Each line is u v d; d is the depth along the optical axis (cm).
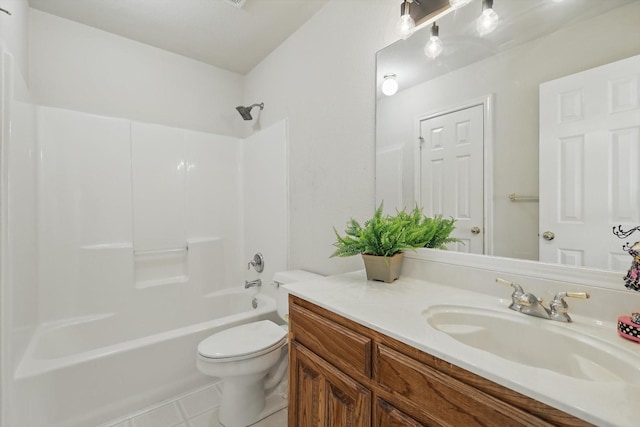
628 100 77
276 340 154
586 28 84
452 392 61
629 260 76
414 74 130
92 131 200
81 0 179
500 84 103
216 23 200
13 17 144
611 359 63
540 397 49
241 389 150
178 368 167
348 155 162
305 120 196
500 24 103
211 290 250
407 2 118
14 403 120
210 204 255
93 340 192
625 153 77
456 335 83
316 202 185
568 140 87
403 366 71
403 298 99
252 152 257
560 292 83
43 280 180
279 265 221
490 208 104
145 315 215
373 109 148
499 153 103
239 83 279
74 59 201
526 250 95
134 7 185
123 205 211
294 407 108
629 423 42
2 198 117
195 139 247
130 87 223
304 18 192
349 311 87
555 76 90
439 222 119
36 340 161
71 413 136
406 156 133
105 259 200
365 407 80
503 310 87
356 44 157
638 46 75
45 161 182
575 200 85
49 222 182
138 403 154
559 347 74
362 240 120
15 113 138
